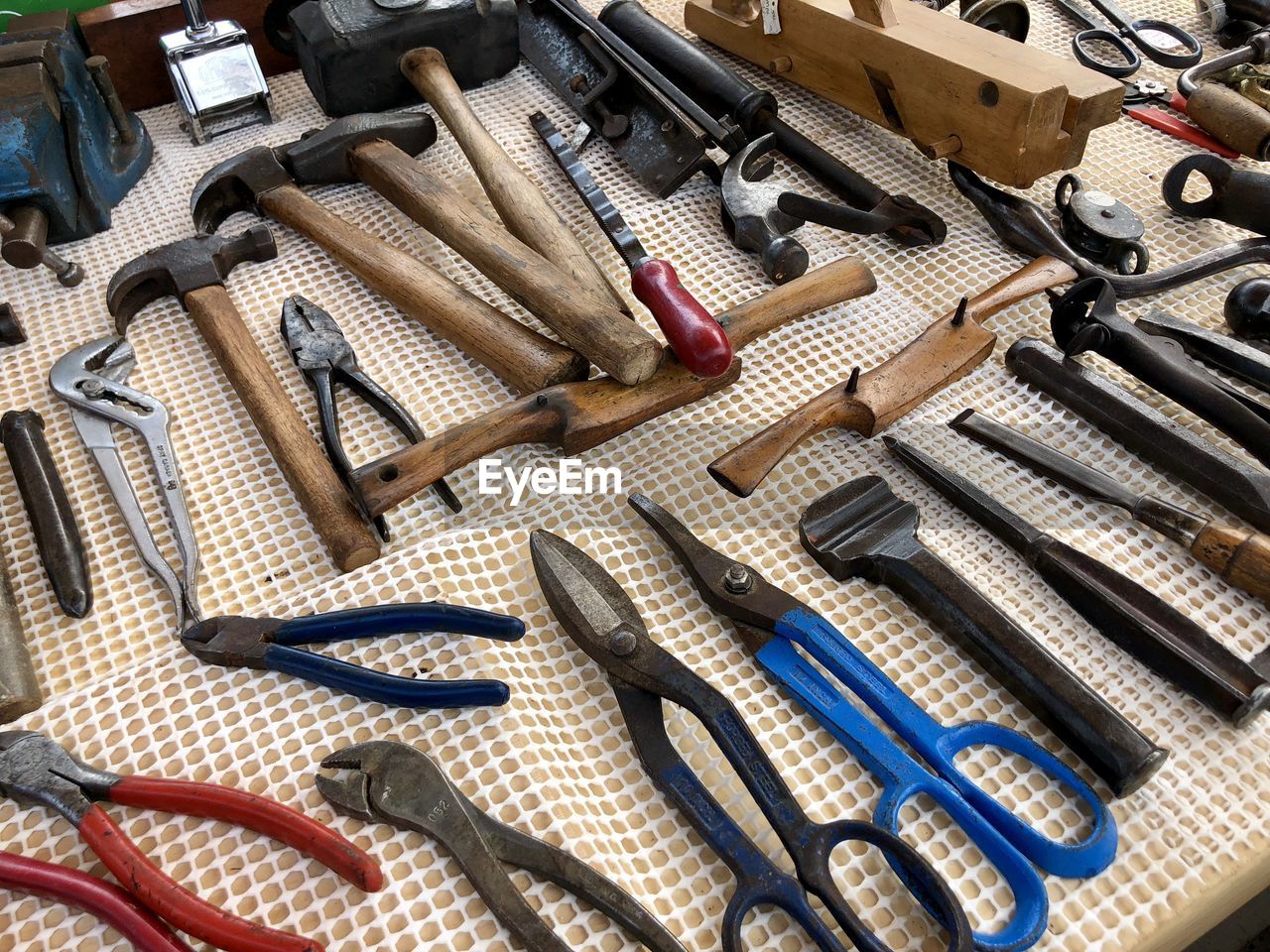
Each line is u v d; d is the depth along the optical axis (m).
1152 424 1.07
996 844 0.77
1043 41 1.73
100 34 1.56
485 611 0.91
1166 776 0.84
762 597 0.92
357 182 1.49
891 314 1.28
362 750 0.83
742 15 1.65
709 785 0.85
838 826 0.76
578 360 1.14
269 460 1.14
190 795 0.81
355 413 1.18
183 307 1.32
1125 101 1.60
